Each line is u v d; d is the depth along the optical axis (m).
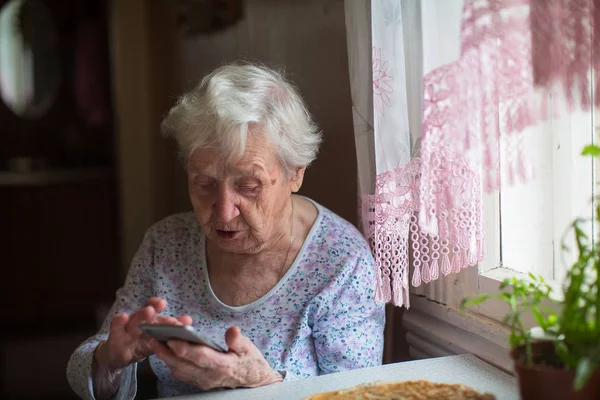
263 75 1.44
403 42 1.29
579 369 0.83
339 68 1.99
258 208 1.39
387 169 1.30
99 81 4.42
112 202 4.28
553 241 1.31
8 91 4.41
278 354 1.48
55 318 4.25
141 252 1.63
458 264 1.26
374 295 1.51
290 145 1.42
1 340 3.94
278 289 1.50
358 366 1.47
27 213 4.15
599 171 1.21
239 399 1.20
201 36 3.12
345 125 1.98
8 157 4.46
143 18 4.04
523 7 1.08
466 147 1.16
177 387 1.54
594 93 1.02
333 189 2.04
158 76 3.88
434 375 1.25
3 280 4.14
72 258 4.25
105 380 1.40
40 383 3.43
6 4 4.33
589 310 0.93
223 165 1.35
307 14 2.12
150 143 4.10
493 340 1.40
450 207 1.21
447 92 1.17
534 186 1.31
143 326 1.15
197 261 1.57
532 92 1.08
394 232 1.31
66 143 4.54
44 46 4.41
